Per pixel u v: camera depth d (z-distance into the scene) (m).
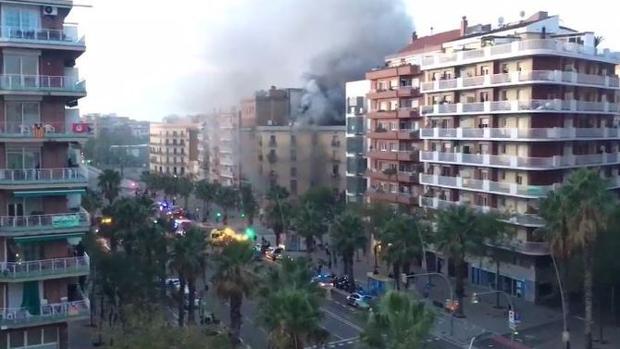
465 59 92.12
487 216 77.62
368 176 117.12
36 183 52.53
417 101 106.75
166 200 196.25
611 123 94.81
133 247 71.62
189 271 65.38
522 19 107.88
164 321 52.88
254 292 55.53
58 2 53.69
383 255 77.25
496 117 88.44
